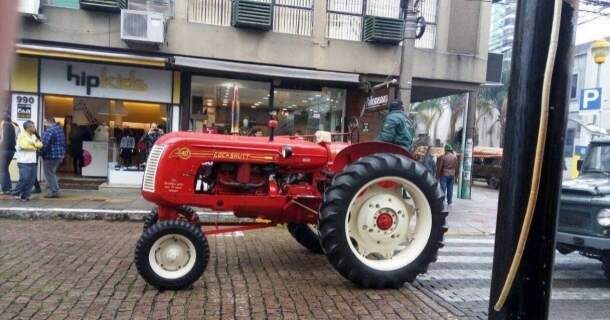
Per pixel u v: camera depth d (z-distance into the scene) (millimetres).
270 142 5871
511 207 1596
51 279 5387
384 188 5723
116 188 12938
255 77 13922
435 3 14250
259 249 7223
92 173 13992
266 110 14281
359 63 13711
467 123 17047
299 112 14500
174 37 12719
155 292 5031
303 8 13492
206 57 12945
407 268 5484
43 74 12883
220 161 5602
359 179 5332
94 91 13203
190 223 5246
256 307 4695
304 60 13438
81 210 9586
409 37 10227
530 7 1546
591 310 5309
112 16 12430
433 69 14195
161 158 5469
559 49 1525
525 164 1562
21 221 9117
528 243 1573
